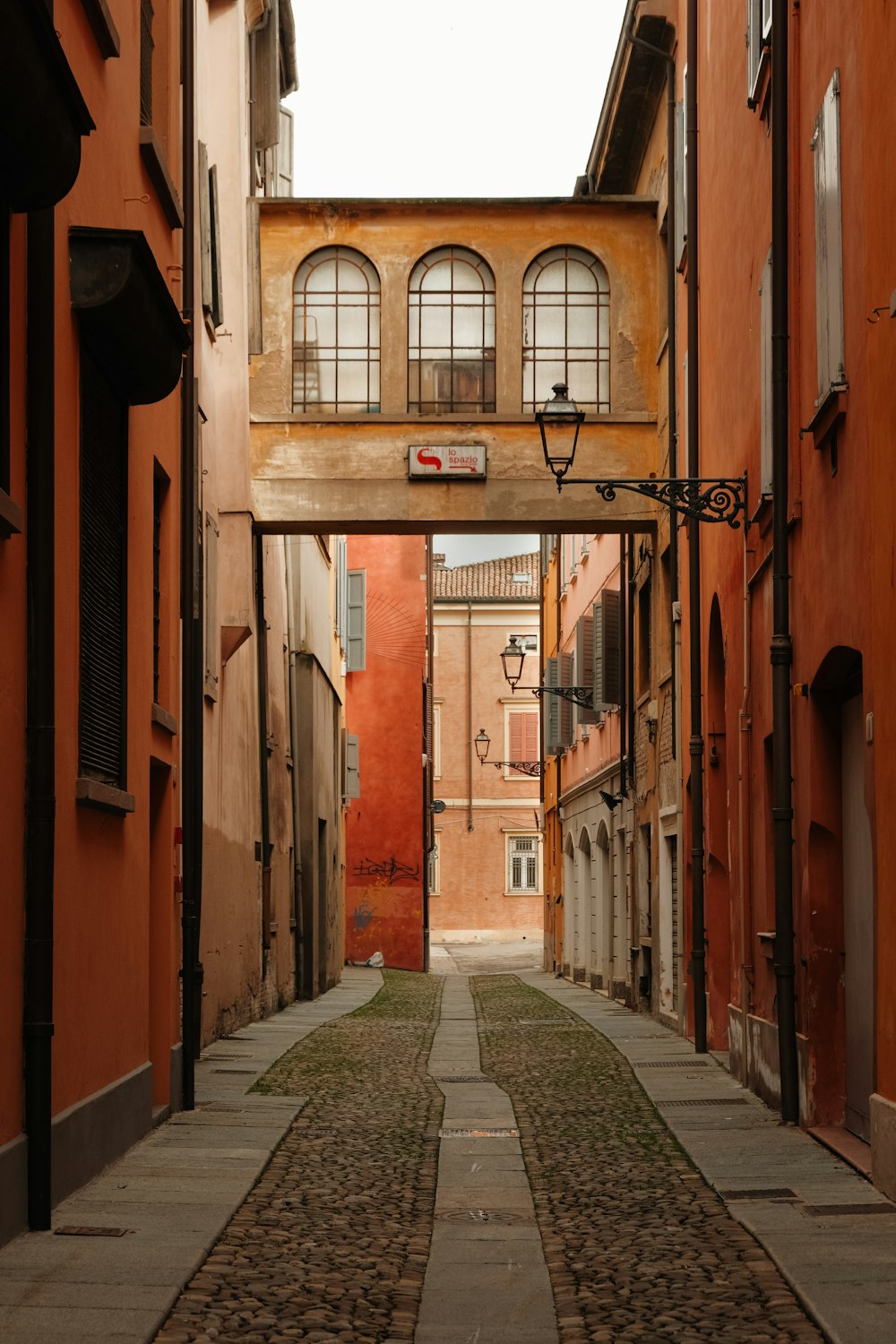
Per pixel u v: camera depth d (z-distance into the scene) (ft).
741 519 50.60
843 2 34.37
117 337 31.91
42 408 27.20
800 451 39.47
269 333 73.97
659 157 74.18
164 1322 21.11
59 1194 28.53
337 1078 51.16
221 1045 61.31
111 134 34.73
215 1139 36.91
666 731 72.13
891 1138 29.45
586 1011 86.43
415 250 74.49
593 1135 39.17
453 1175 33.65
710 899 61.52
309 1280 23.81
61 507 29.09
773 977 44.27
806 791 38.93
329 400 74.08
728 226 52.85
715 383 56.54
